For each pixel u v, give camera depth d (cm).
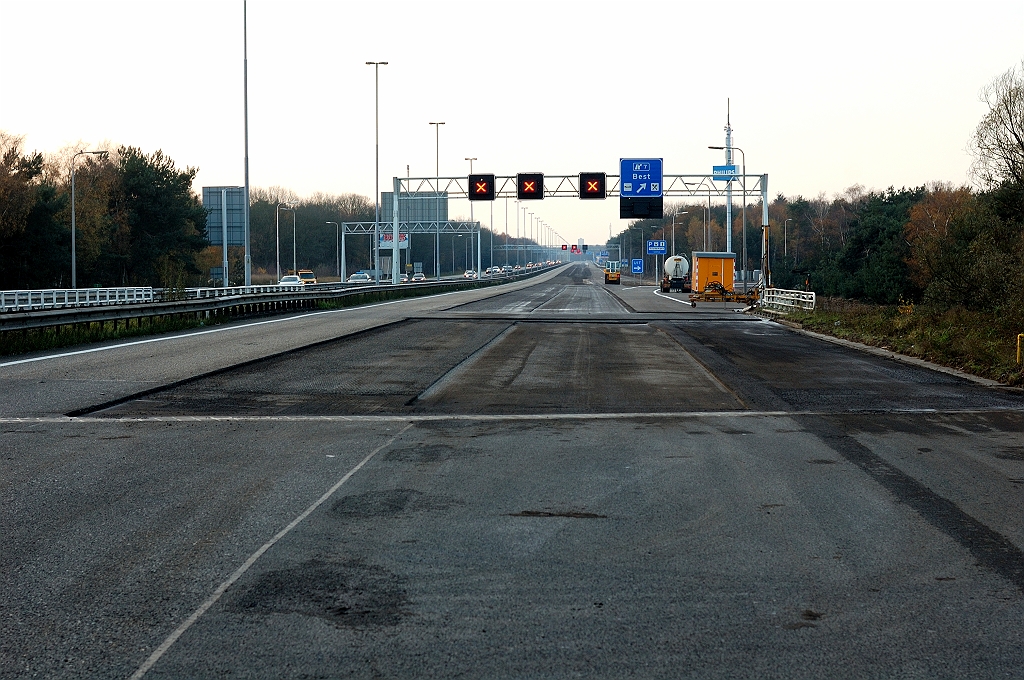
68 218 7406
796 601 598
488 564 674
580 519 802
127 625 554
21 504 844
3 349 2277
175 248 8681
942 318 2931
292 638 534
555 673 487
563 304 6069
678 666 496
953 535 755
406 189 6569
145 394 1598
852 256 8394
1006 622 564
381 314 4450
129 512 816
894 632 546
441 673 486
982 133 3697
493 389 1716
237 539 734
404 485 932
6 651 517
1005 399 1611
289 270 14838
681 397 1622
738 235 16662
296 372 1950
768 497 886
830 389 1736
